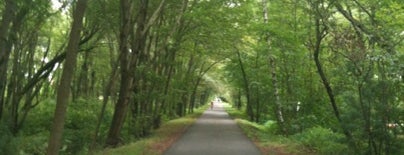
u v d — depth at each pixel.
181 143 19.69
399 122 13.21
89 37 20.92
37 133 22.23
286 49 23.66
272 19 22.72
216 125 33.91
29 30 20.73
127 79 19.38
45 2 15.34
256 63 32.22
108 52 34.78
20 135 18.78
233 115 54.97
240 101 70.12
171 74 28.70
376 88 12.95
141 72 20.66
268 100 34.47
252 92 40.44
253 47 28.31
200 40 27.97
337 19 15.84
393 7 13.84
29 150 16.00
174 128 29.80
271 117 37.56
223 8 23.02
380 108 13.06
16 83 21.66
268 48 24.36
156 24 22.02
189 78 38.19
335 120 22.25
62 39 26.36
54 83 35.97
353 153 14.45
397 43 13.23
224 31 25.84
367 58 12.68
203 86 63.88
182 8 21.30
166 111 39.53
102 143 19.45
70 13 21.36
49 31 24.23
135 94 21.61
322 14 15.23
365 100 13.21
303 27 20.05
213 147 18.36
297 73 26.31
